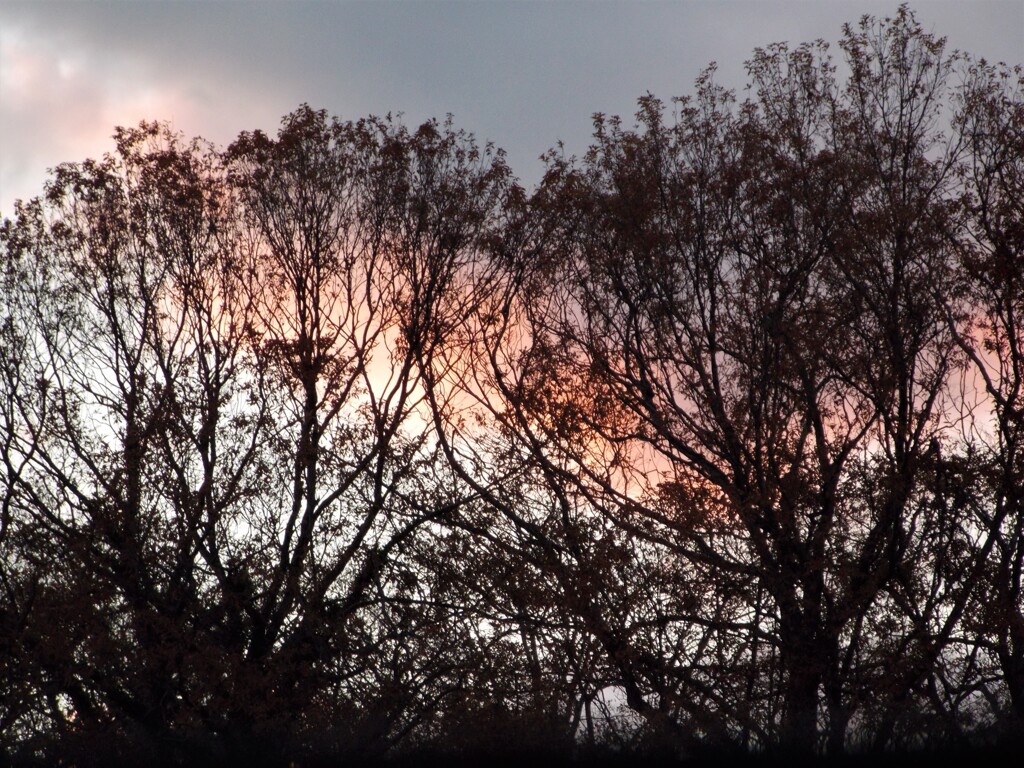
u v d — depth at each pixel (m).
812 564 67.25
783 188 73.31
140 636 70.00
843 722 66.12
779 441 71.50
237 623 73.88
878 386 70.56
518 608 73.62
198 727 69.12
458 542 76.19
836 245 71.88
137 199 81.75
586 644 71.88
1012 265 69.50
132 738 69.12
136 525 72.12
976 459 69.06
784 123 74.50
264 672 71.19
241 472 75.56
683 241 74.56
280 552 74.44
